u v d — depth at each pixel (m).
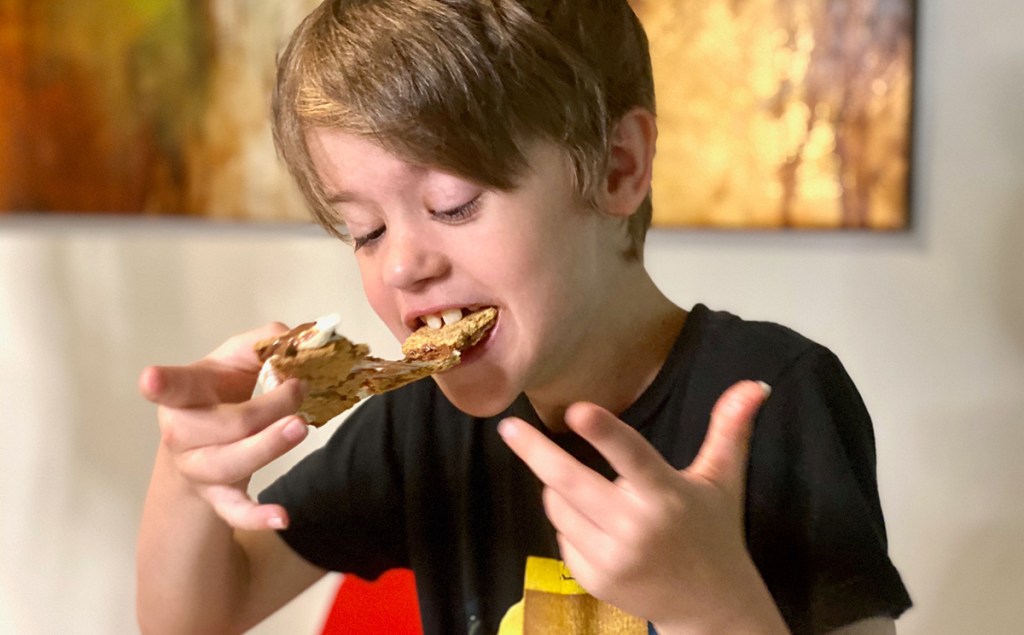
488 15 0.58
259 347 0.59
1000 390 1.12
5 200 1.23
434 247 0.57
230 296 1.24
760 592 0.50
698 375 0.68
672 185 1.13
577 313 0.62
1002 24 1.06
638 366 0.71
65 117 1.21
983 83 1.07
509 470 0.77
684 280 1.15
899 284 1.12
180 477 0.70
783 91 1.10
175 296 1.25
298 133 0.61
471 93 0.56
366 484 0.85
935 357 1.13
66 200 1.23
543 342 0.60
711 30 1.10
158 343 1.26
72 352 1.27
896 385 1.15
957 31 1.07
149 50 1.18
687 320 0.72
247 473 0.55
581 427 0.44
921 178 1.10
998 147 1.08
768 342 0.69
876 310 1.13
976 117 1.08
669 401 0.69
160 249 1.23
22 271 1.25
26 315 1.27
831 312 1.14
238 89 1.17
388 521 0.86
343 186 0.58
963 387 1.13
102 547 1.30
